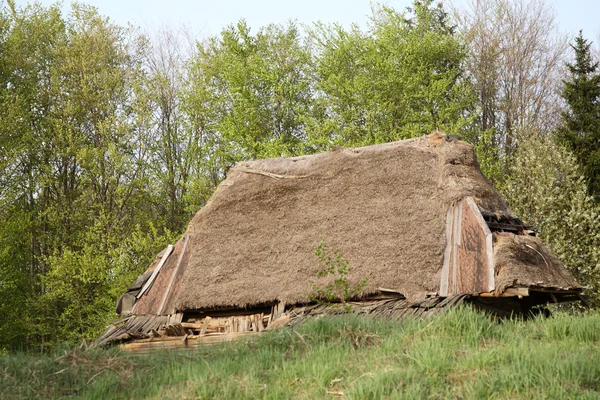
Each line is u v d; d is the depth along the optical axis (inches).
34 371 346.3
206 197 1180.5
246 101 1203.2
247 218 610.9
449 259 510.6
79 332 1116.5
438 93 1158.3
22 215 1147.9
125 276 1039.0
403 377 289.4
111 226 1148.5
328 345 356.2
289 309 533.3
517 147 1256.2
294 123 1272.1
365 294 511.8
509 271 482.0
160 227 1240.2
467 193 542.3
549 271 517.0
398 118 1188.5
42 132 1230.3
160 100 1267.2
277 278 550.9
